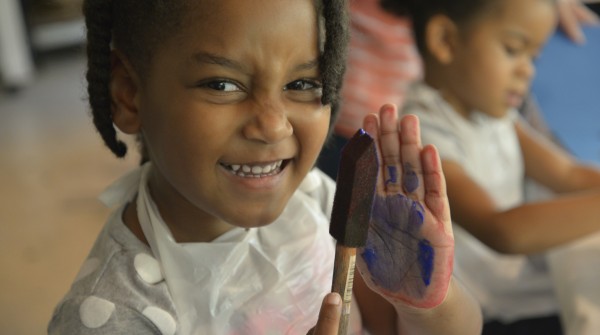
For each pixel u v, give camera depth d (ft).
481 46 3.14
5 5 9.48
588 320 2.88
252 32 1.44
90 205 6.88
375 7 4.95
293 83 1.56
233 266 1.82
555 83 4.58
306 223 1.98
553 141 4.12
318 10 1.54
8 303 5.42
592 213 3.09
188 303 1.75
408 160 1.68
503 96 3.26
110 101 1.73
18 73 9.80
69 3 10.71
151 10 1.53
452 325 1.86
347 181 1.37
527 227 3.04
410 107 3.35
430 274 1.67
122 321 1.63
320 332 1.45
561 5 4.90
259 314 1.82
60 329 1.64
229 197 1.59
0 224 6.57
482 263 3.48
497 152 3.51
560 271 3.13
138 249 1.74
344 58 1.63
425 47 3.33
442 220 1.65
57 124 8.81
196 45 1.47
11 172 7.60
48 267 5.89
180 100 1.52
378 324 2.14
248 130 1.51
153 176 1.81
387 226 1.72
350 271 1.43
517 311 3.53
